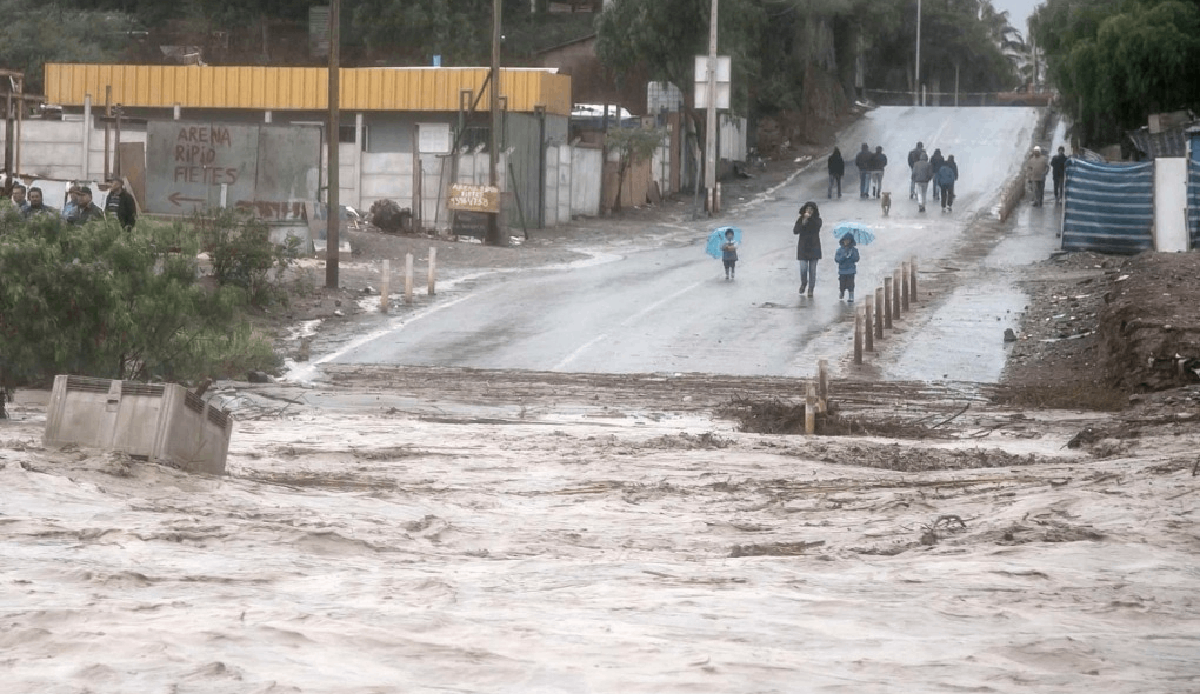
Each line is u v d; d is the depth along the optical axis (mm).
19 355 35094
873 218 109125
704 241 100000
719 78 118250
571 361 52469
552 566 16250
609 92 156125
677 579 15148
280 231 76062
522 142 101062
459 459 30406
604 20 134500
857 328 52156
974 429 39719
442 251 83625
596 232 103625
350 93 105750
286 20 170625
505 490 25625
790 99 160625
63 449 23906
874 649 11234
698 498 24656
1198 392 41094
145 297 36188
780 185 138250
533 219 102875
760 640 11539
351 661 10266
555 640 11180
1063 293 67312
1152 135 113125
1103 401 44156
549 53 158000
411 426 37219
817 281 74375
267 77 106250
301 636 10992
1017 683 10023
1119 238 83562
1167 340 46500
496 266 80438
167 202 77375
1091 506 21859
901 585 14883
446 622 11867
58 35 149125
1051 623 12781
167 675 9578
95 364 36000
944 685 9914
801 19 164250
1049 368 51281
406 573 15242
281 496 22484
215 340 38844
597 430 37250
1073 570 16156
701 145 138125
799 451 32969
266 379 46438
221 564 15453
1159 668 10727
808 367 51812
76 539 16703
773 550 18500
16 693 9117
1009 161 143500
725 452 32312
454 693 9352
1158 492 22812
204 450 24906
